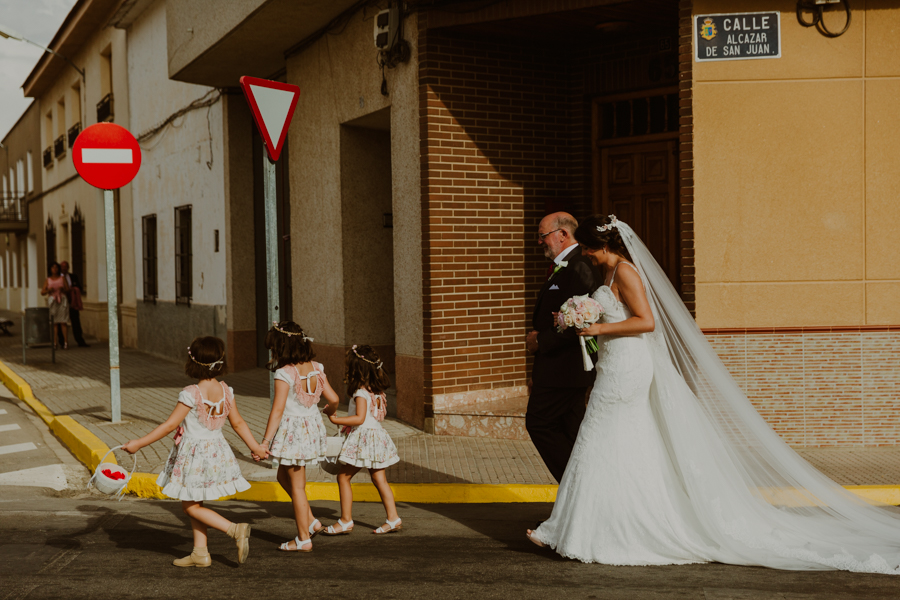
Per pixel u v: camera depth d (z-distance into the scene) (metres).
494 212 8.07
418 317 7.98
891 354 6.77
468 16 7.48
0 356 16.50
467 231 7.91
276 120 6.59
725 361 6.82
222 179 13.15
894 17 6.65
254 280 13.10
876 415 6.80
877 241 6.75
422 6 7.66
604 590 4.07
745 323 6.81
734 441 4.74
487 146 8.02
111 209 8.61
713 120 6.77
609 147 8.55
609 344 4.59
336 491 6.09
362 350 5.06
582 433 4.65
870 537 4.64
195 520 4.56
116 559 4.71
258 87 6.47
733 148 6.76
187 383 12.14
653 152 8.29
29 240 33.41
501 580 4.25
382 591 4.12
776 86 6.71
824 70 6.70
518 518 5.52
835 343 6.80
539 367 5.04
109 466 4.46
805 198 6.75
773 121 6.73
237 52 10.52
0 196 35.56
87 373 13.50
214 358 4.47
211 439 4.47
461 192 7.87
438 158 7.74
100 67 20.33
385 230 9.67
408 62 7.90
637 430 4.55
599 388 4.62
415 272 7.98
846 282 6.77
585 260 4.98
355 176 9.42
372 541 5.01
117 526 5.42
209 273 13.90
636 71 8.18
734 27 6.71
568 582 4.21
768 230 6.78
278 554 4.77
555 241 5.09
